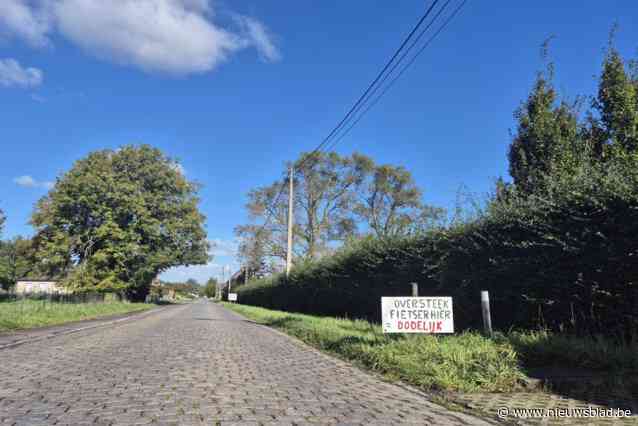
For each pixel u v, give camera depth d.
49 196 45.53
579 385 7.11
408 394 7.59
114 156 52.81
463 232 12.73
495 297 11.48
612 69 11.57
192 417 5.79
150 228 48.00
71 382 7.79
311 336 16.48
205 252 59.16
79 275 42.47
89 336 15.70
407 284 16.55
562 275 9.45
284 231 55.22
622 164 9.36
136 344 13.62
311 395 7.38
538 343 8.64
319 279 28.78
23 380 7.88
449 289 13.55
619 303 8.43
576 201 9.11
